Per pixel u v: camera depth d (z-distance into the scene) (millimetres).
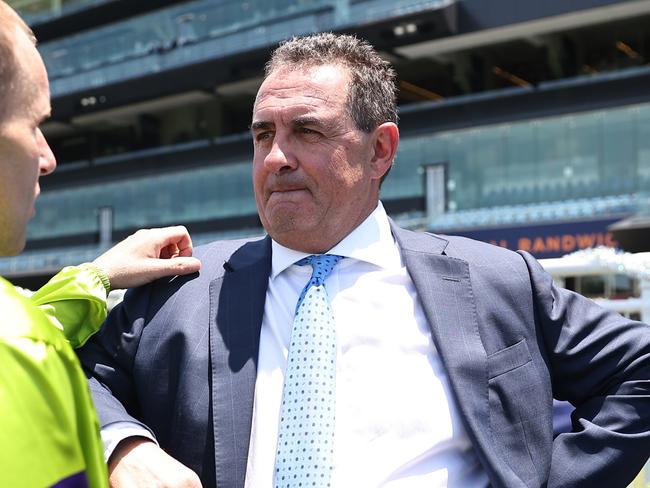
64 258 25609
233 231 22438
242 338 1733
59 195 25938
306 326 1695
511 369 1740
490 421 1686
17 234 1050
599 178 17391
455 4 21375
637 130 17047
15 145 998
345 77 1786
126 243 1824
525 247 17656
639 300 2244
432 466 1658
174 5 26547
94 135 32188
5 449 849
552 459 1720
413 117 21656
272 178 1764
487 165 18578
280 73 1785
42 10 30062
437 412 1677
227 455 1636
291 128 1750
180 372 1712
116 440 1540
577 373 1793
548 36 22984
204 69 24734
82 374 974
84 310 1715
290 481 1583
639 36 23094
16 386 877
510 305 1792
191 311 1766
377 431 1646
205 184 23016
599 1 19922
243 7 23969
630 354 1753
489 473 1626
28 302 965
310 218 1752
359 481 1611
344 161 1763
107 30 27234
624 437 1687
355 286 1776
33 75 1019
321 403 1629
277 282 1809
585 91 19484
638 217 16188
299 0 22906
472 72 24094
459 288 1786
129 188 24469
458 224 18609
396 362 1706
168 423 1728
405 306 1775
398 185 19578
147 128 30062
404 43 21969
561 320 1806
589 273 2297
